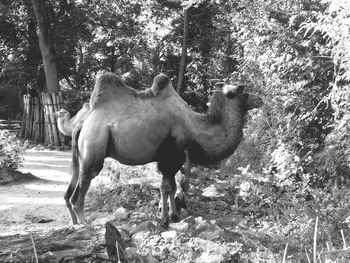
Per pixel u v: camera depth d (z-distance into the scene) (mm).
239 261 4723
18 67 25250
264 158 10602
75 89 27125
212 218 7508
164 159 6820
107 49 31016
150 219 6668
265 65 9945
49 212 8430
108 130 6465
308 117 9406
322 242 6031
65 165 15367
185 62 24266
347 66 7695
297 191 8273
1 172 11922
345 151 8320
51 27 24875
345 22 7227
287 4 9898
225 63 23047
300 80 9570
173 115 6715
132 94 6660
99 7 25609
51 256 4164
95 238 4559
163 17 26078
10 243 4508
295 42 9312
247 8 11172
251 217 7535
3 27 25453
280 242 6117
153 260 4590
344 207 7172
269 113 10852
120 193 8477
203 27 24625
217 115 6992
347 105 8328
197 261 4500
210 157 6988
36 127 22641
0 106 30156
